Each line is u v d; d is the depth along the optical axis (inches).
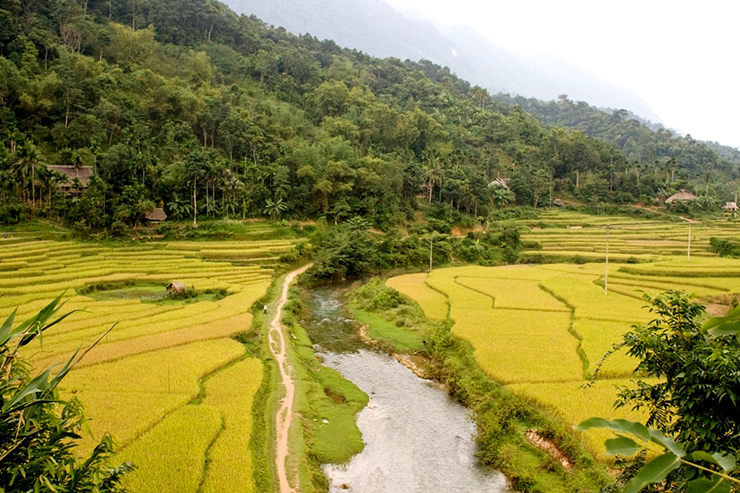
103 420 920.3
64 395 1024.9
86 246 2714.1
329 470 872.9
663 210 4633.4
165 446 836.0
